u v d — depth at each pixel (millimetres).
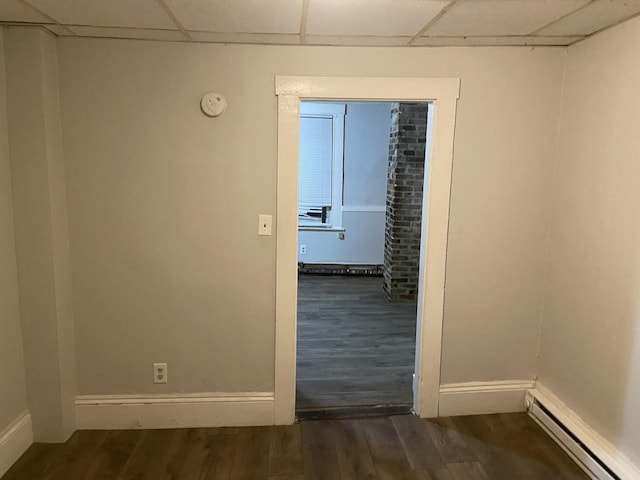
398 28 2197
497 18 2066
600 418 2350
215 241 2625
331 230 6586
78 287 2605
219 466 2416
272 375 2773
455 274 2750
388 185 5566
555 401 2699
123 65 2438
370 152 6551
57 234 2455
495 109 2609
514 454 2521
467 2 1856
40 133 2324
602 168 2307
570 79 2547
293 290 2688
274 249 2650
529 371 2896
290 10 1948
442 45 2506
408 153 5168
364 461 2463
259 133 2543
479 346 2838
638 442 2115
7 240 2350
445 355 2832
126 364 2699
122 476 2332
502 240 2740
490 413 2904
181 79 2473
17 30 2238
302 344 4086
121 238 2584
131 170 2527
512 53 2566
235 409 2773
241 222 2615
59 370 2516
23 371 2492
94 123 2471
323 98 2547
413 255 5336
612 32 2217
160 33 2299
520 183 2691
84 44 2402
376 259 6672
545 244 2764
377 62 2525
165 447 2568
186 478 2324
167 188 2561
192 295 2664
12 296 2395
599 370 2350
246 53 2477
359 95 2541
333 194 6602
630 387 2154
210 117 2514
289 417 2799
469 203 2688
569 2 1865
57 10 1984
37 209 2377
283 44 2471
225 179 2572
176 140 2521
